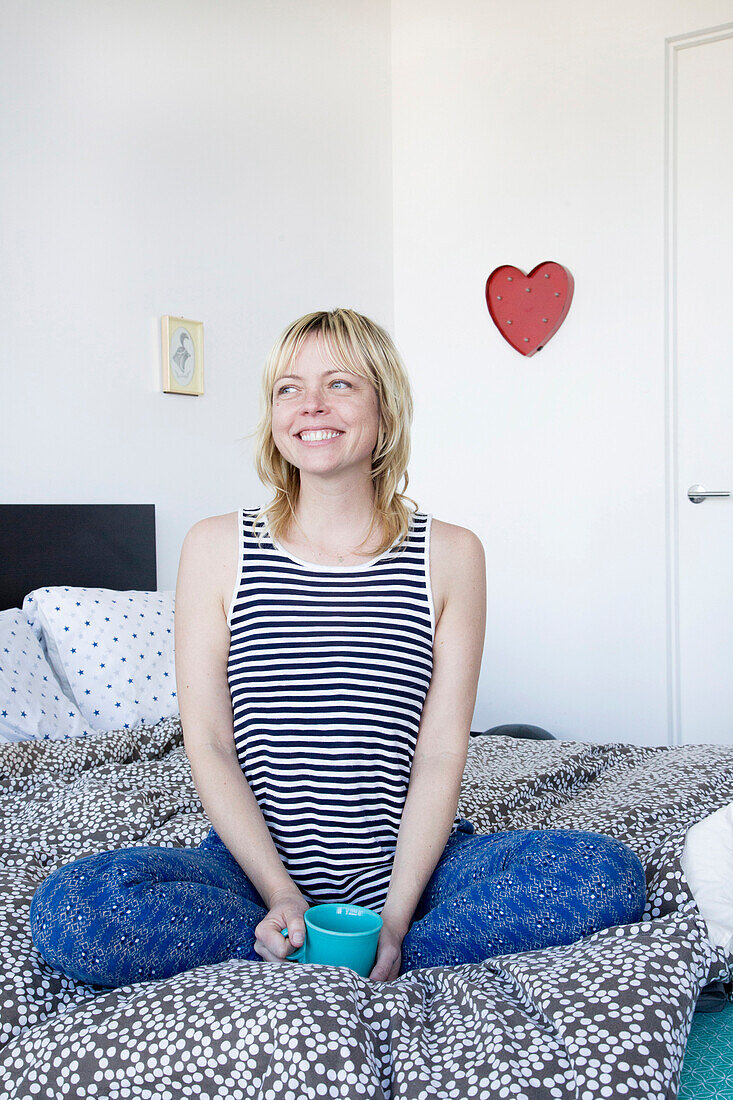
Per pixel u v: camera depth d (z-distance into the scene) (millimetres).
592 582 3562
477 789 1663
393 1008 856
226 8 3170
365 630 1158
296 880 1119
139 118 2865
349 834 1111
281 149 3400
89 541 2645
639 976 838
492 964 940
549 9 3561
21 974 964
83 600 2279
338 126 3666
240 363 3232
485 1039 798
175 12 2986
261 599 1183
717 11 3240
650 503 3432
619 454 3488
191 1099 767
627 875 988
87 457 2711
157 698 2230
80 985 990
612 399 3494
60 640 2217
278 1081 747
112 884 950
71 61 2656
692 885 1042
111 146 2777
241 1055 771
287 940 952
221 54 3154
